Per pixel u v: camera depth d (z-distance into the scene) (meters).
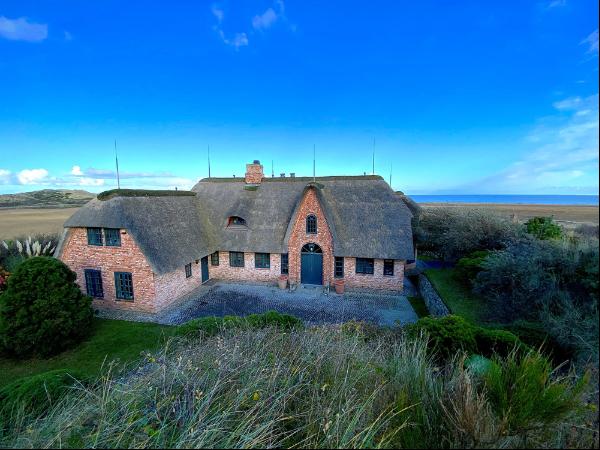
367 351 5.23
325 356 4.57
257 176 22.08
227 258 20.16
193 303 16.22
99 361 10.44
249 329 6.75
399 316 14.55
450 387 3.47
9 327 10.07
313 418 3.33
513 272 9.59
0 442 3.80
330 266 18.62
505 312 9.88
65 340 11.06
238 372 4.12
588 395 2.77
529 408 2.81
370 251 17.45
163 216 16.97
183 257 16.17
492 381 3.25
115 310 15.32
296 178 21.92
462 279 14.62
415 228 23.02
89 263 15.39
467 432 2.71
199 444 2.85
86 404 3.91
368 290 18.08
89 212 14.88
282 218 19.70
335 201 19.62
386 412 3.26
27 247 18.50
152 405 3.68
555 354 6.46
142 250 14.18
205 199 21.89
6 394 5.40
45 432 3.44
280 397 3.54
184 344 8.12
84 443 3.12
